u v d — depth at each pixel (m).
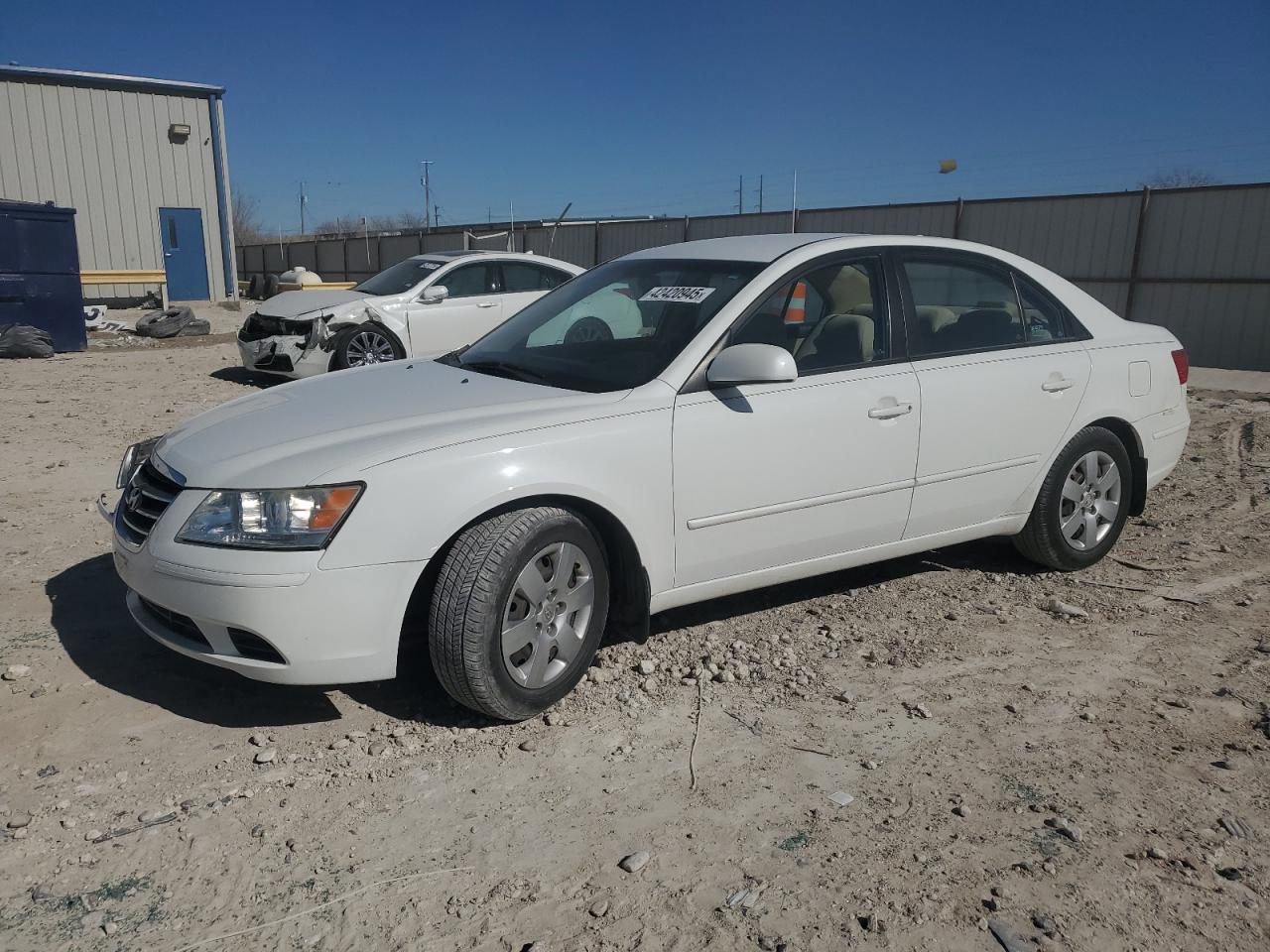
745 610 4.67
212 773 3.28
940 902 2.67
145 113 23.08
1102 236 16.98
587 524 3.69
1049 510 4.95
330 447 3.43
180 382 11.50
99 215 22.86
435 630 3.40
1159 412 5.29
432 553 3.34
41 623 4.38
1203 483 7.06
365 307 10.85
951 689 3.90
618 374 3.99
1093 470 5.09
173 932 2.56
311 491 3.25
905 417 4.33
